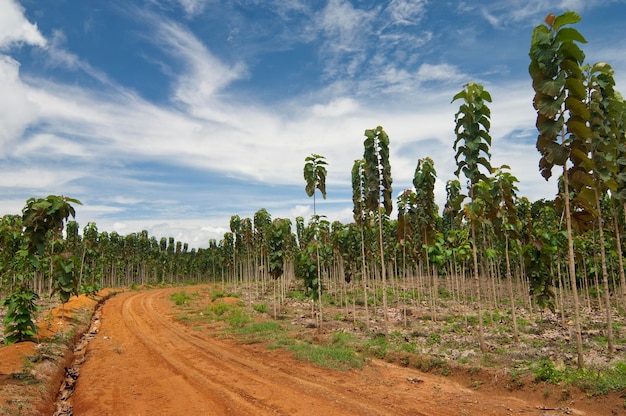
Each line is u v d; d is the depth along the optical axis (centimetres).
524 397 1202
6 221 3559
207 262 11125
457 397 1226
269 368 1627
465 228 3619
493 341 2039
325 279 6606
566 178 1325
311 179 2784
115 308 4178
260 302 4659
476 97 1708
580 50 1248
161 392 1305
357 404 1159
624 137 1691
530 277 2578
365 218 2669
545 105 1292
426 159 2369
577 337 1296
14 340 1744
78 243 5919
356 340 2128
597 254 3550
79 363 1814
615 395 1048
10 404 1023
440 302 4466
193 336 2492
